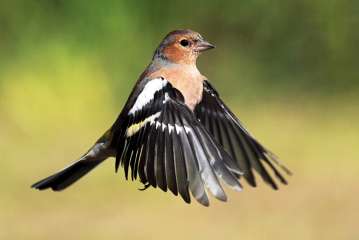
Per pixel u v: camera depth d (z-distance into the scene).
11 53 17.31
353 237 11.90
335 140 15.77
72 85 16.92
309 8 18.23
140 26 18.02
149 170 6.27
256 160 7.12
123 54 17.69
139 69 17.77
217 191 6.07
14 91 16.81
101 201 13.09
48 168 14.28
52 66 17.05
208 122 7.28
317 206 12.99
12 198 13.10
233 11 18.33
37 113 16.62
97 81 17.12
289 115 17.06
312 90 18.22
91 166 7.08
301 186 13.87
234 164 6.25
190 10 18.30
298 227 12.22
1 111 16.75
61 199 13.09
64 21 17.59
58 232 11.94
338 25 18.19
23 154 14.95
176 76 7.06
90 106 16.94
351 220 12.46
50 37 17.38
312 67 18.36
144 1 18.06
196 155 6.31
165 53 7.14
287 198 13.36
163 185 6.14
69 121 16.64
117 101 17.33
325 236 11.95
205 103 7.29
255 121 16.80
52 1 17.69
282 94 18.09
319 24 18.25
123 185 13.57
